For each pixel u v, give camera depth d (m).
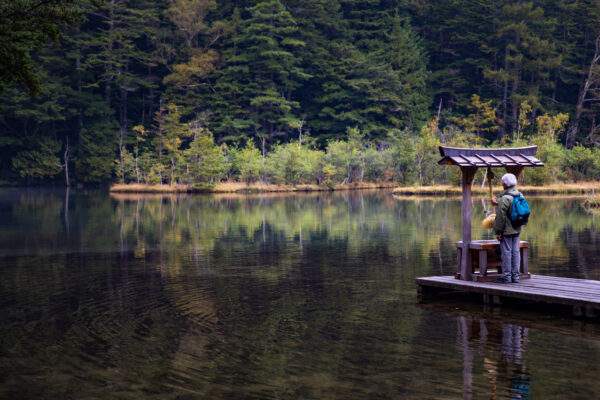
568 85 100.25
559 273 12.91
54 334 8.48
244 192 62.00
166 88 94.25
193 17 92.50
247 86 90.62
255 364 7.11
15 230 24.22
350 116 89.81
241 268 14.37
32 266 14.88
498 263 10.88
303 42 93.12
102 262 15.48
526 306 10.15
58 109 81.31
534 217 28.38
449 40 106.81
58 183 85.69
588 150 62.44
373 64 93.81
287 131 90.69
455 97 100.81
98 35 89.62
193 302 10.57
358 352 7.53
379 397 6.03
